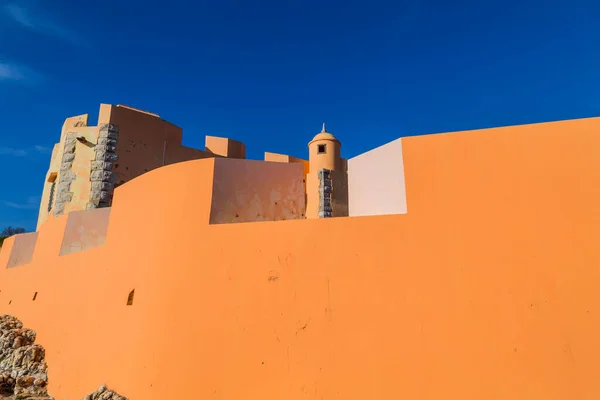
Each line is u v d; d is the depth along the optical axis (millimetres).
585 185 5598
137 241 8938
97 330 9078
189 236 7828
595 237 5340
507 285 5520
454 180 6246
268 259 6875
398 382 5527
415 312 5770
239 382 6324
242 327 6625
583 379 4887
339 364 5871
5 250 18125
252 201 8523
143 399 7082
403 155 6688
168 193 8625
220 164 8336
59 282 11938
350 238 6469
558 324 5164
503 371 5188
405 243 6141
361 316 5996
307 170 21672
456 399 5242
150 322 7645
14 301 15070
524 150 6031
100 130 16469
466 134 6426
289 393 5965
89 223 12055
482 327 5441
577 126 5871
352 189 9789
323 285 6355
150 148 17766
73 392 8992
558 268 5379
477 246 5812
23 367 10727
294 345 6191
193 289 7320
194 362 6781
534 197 5773
